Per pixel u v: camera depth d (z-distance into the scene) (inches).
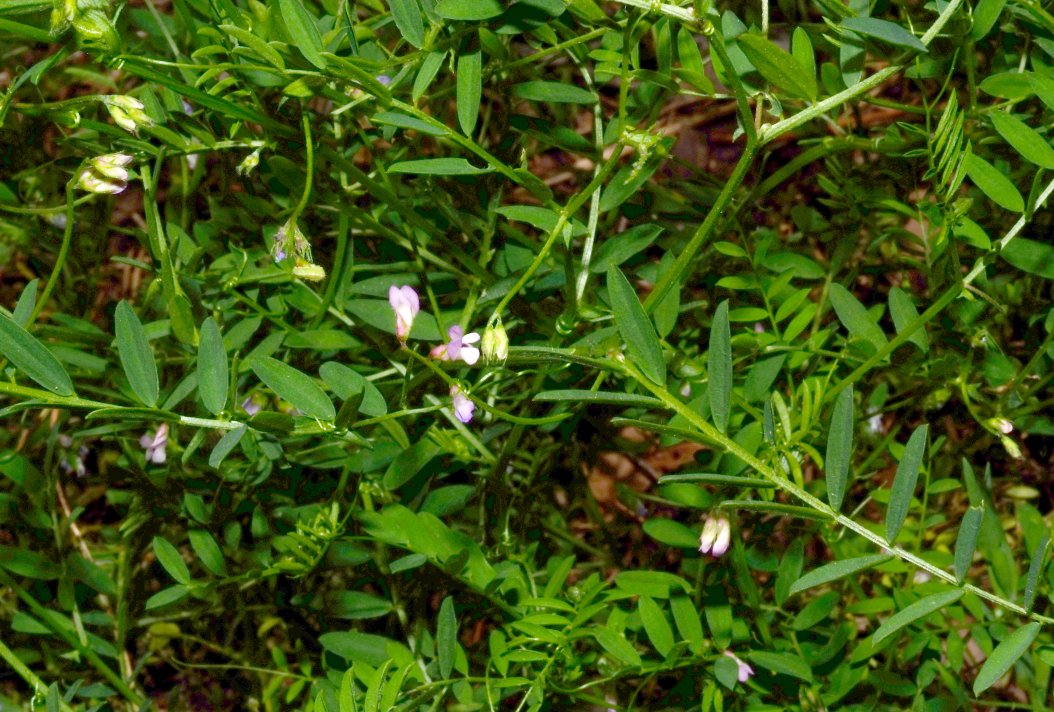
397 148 17.9
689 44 16.1
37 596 18.6
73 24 14.9
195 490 18.0
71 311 19.2
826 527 17.3
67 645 18.8
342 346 17.2
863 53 15.8
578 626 16.7
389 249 17.9
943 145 16.0
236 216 18.0
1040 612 17.0
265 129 16.5
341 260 17.1
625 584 16.4
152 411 15.1
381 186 16.7
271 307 17.4
